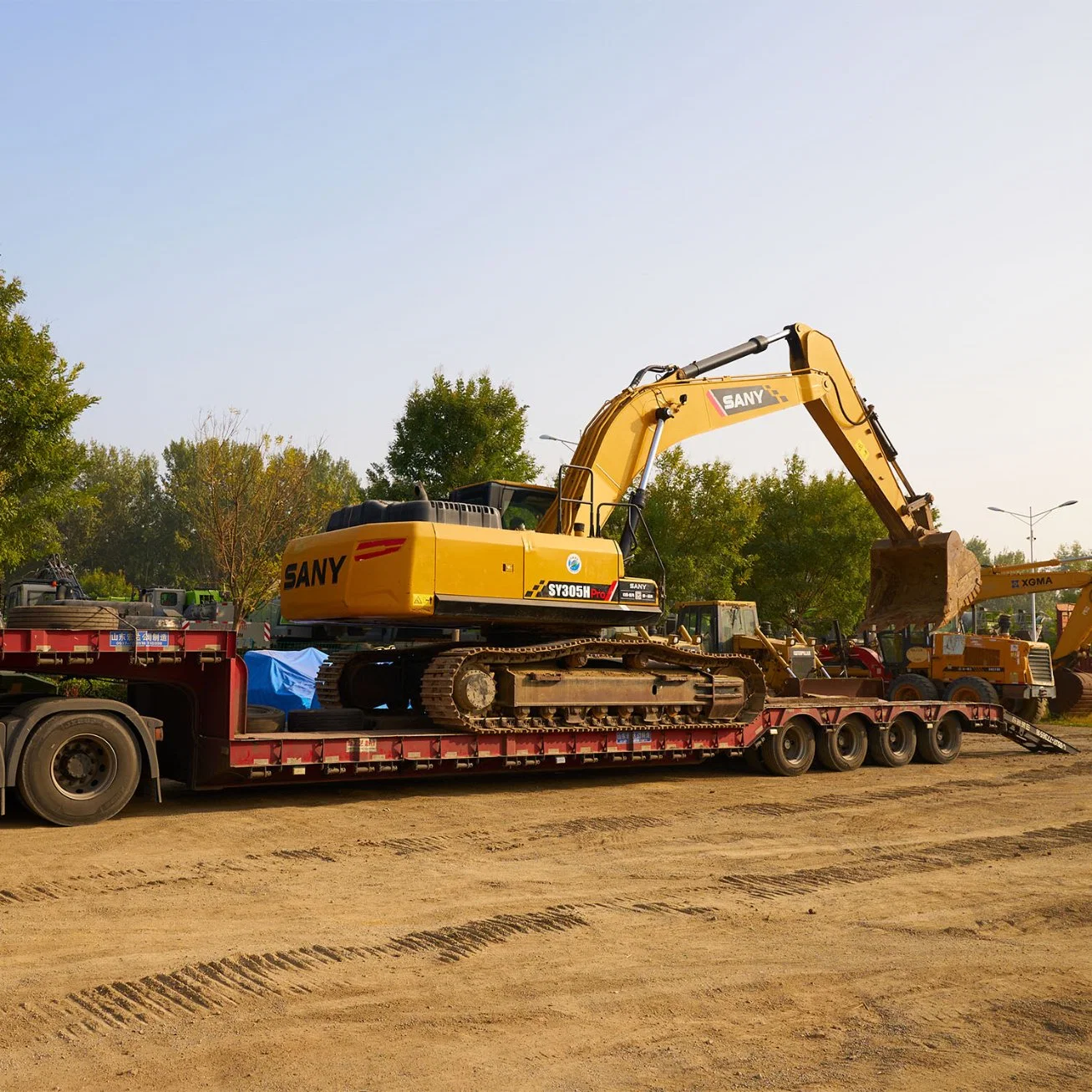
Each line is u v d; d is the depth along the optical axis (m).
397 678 15.23
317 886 8.33
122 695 13.41
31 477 23.23
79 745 10.60
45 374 22.97
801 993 6.00
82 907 7.56
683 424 15.84
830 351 18.55
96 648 10.61
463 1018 5.54
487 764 12.98
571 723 13.39
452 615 12.60
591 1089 4.68
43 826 10.32
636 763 14.41
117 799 10.66
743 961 6.59
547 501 14.73
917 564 19.75
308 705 18.03
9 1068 4.82
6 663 10.39
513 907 7.79
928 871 9.25
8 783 10.09
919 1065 5.00
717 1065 4.97
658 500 36.12
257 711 12.49
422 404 29.73
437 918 7.46
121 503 79.25
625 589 14.01
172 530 79.75
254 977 6.12
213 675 11.59
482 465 29.14
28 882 8.20
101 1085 4.64
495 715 13.09
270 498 29.03
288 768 11.49
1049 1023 5.58
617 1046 5.19
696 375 16.47
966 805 12.92
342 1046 5.12
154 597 26.41
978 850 10.20
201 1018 5.46
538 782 14.27
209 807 11.61
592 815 11.80
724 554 36.12
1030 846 10.36
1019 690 22.55
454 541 12.62
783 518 44.16
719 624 23.16
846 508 43.16
